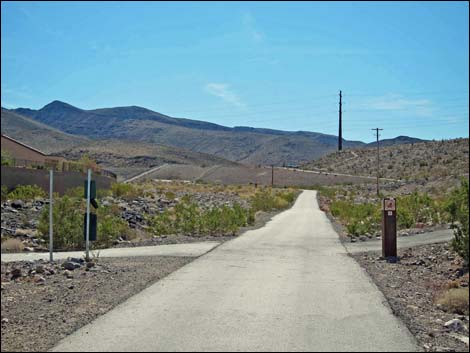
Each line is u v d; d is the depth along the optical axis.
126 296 11.11
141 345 7.86
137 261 16.30
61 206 21.66
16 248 19.95
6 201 30.83
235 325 8.91
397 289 12.13
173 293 11.41
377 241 22.11
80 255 18.03
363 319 9.34
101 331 8.58
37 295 11.39
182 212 31.31
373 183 91.06
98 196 40.97
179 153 176.50
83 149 170.12
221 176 122.94
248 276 13.53
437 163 102.69
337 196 71.62
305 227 29.88
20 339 8.26
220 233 25.70
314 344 7.93
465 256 14.37
